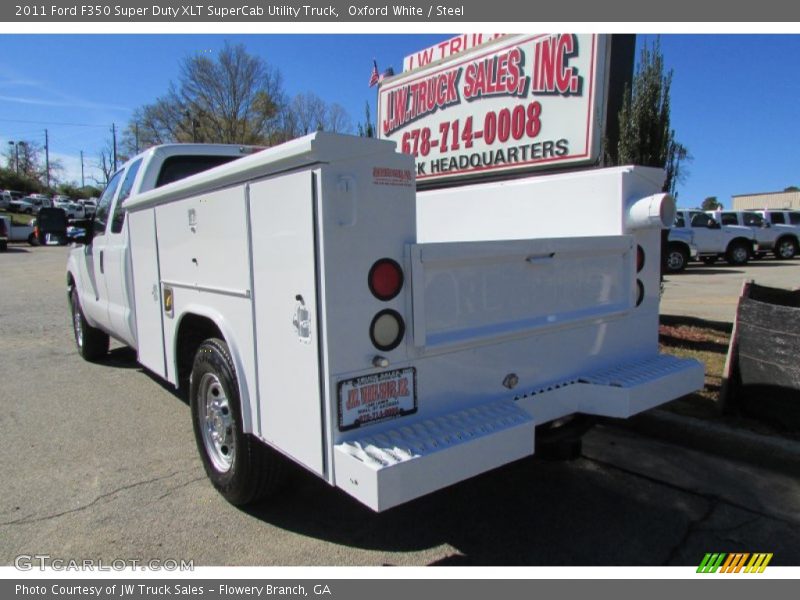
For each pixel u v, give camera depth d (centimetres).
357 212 224
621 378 306
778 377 402
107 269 517
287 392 253
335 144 218
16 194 7138
